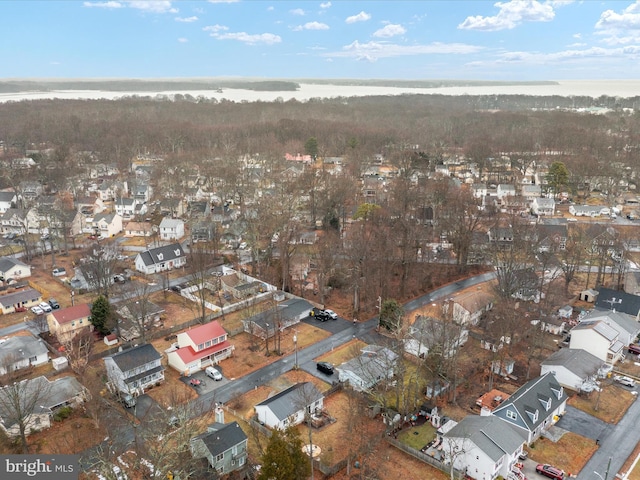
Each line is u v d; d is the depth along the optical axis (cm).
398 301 9081
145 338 7538
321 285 8994
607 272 10412
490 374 6606
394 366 6197
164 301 8994
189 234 12656
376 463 5134
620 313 7944
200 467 4784
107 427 5531
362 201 14425
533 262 9150
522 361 7225
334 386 6425
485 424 5153
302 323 8319
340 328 8131
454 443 5056
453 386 6325
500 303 7912
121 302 8019
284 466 4347
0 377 6219
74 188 15238
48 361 7100
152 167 18475
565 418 5919
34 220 12669
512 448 4956
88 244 11644
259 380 6675
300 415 5725
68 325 7625
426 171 15738
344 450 5297
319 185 14088
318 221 13375
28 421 5356
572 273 9350
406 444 5412
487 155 18675
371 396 6153
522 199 14975
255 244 10431
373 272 8919
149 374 6431
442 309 7275
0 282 9750
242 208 13425
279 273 10006
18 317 8450
